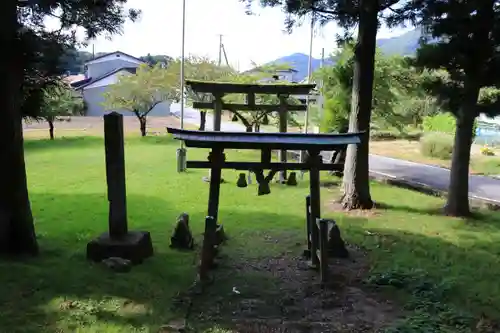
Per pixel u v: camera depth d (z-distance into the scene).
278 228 9.04
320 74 15.73
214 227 6.21
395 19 10.46
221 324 5.06
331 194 12.33
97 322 4.91
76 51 8.92
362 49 10.48
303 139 6.23
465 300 5.81
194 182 13.46
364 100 10.60
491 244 8.20
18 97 6.64
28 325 4.76
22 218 6.74
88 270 6.30
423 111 24.20
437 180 15.10
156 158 18.03
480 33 8.99
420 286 6.10
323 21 11.30
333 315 5.39
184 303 5.51
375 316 5.37
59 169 15.28
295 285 6.27
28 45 6.63
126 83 25.20
